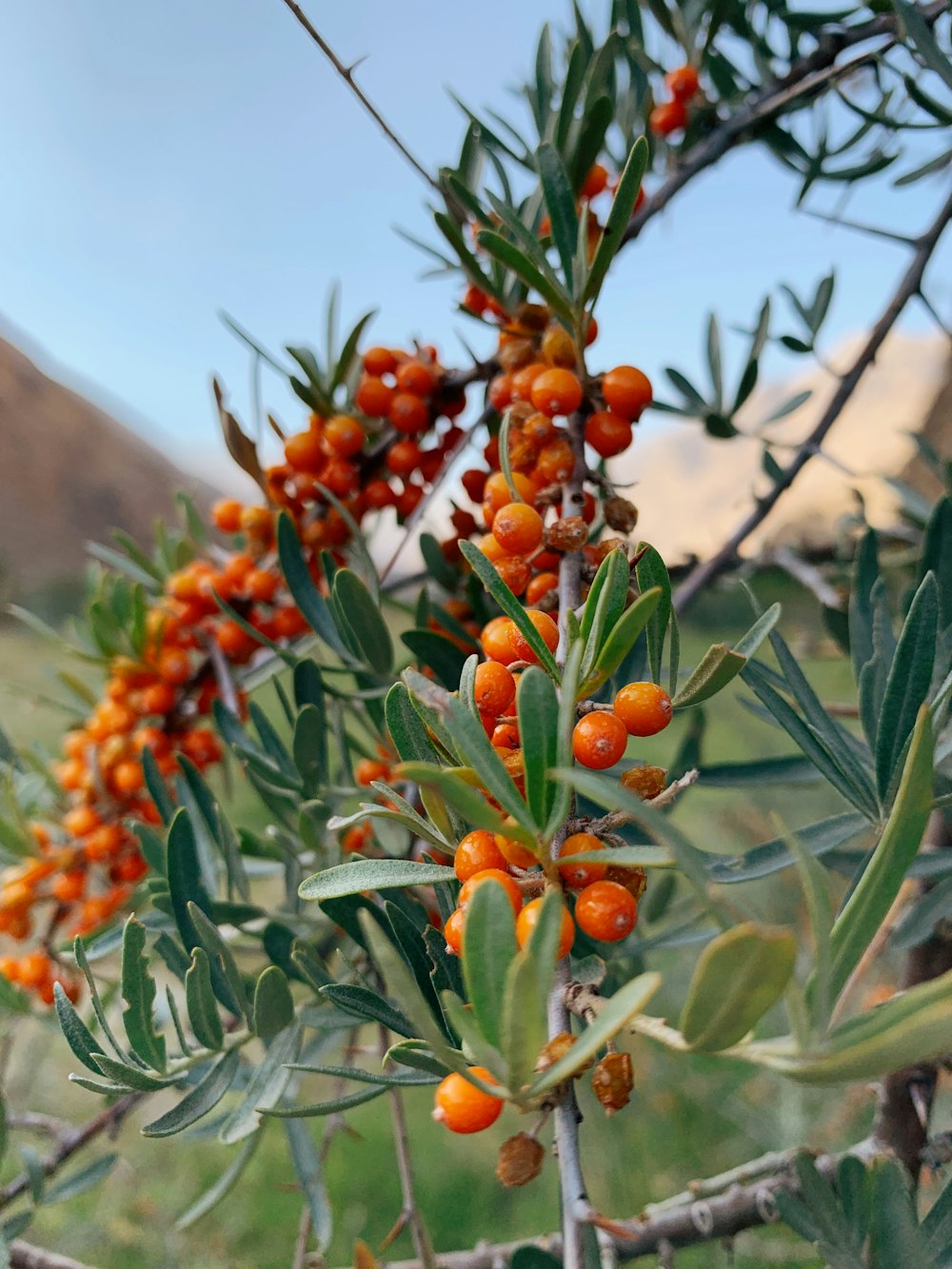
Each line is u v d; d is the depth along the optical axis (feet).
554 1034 0.35
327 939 0.69
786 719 0.49
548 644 0.43
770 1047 0.28
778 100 0.78
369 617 0.65
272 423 0.81
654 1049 1.74
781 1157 0.69
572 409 0.58
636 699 0.39
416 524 0.74
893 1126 0.65
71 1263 0.69
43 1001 0.84
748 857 0.52
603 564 0.38
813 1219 0.45
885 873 0.30
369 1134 1.85
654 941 0.71
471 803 0.31
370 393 0.78
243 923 0.62
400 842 0.72
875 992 0.91
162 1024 0.67
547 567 0.60
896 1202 0.45
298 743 0.65
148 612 0.92
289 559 0.69
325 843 0.67
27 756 0.95
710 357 0.94
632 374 0.60
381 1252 0.61
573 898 0.38
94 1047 0.44
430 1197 1.72
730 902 0.26
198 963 0.49
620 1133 1.66
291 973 0.58
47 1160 0.70
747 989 0.26
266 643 0.67
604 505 0.59
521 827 0.33
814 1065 0.26
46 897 0.87
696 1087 1.69
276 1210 1.70
